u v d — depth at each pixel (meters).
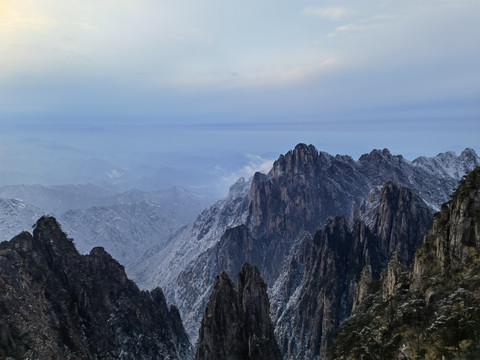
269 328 103.25
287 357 156.12
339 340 78.12
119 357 102.75
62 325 96.56
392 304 67.69
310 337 154.38
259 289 104.62
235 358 95.94
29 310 89.56
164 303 133.25
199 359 99.88
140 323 115.06
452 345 46.44
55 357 85.50
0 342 79.06
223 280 105.69
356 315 85.00
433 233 70.44
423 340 51.16
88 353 96.75
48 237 110.75
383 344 58.72
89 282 111.12
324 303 154.00
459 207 62.47
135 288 126.25
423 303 59.62
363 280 103.94
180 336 130.25
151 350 110.06
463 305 51.03
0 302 85.31
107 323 108.12
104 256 123.00
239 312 102.75
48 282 102.75
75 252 115.62
